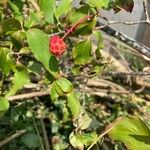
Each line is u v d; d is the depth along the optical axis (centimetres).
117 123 28
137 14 60
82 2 33
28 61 50
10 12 35
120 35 42
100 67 37
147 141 27
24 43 31
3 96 32
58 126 61
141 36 63
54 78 31
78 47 31
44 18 32
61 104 62
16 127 58
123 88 71
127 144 27
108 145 56
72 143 33
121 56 71
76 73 36
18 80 31
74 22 31
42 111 63
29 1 40
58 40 28
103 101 68
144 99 71
